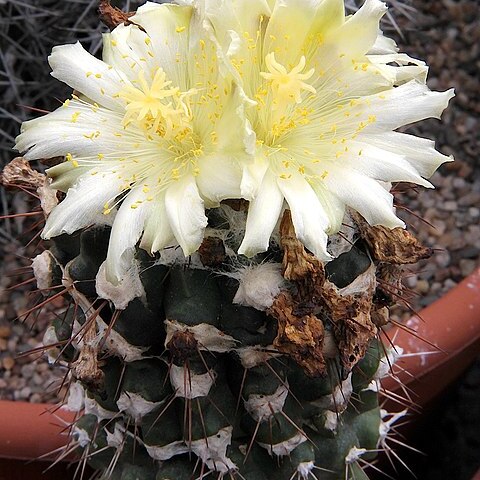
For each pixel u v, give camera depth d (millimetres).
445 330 270
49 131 156
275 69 147
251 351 166
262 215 139
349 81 156
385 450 241
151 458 202
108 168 153
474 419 332
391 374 232
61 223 147
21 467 260
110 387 184
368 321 164
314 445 200
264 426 183
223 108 146
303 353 155
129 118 150
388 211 144
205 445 181
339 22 150
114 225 144
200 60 151
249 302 155
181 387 171
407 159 151
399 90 156
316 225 140
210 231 153
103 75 159
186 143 153
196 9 151
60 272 185
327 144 153
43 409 264
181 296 159
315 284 150
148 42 156
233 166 140
